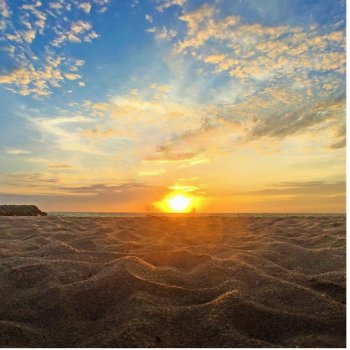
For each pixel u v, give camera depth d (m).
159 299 2.22
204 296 2.36
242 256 3.50
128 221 8.04
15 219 7.94
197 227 7.11
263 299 2.22
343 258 3.33
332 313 1.95
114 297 2.26
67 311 2.06
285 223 7.55
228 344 1.64
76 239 4.88
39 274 2.82
